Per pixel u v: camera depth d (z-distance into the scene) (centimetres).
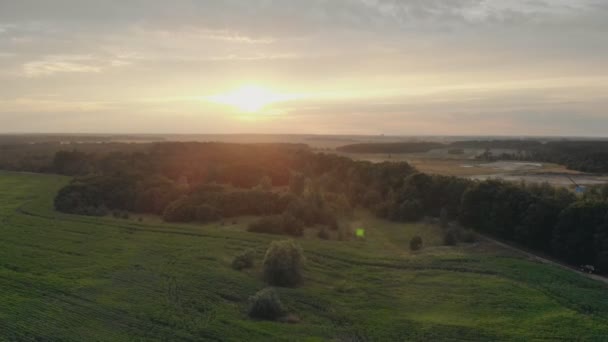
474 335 4462
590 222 6781
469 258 6744
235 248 7469
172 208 9638
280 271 5950
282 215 8969
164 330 4641
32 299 5331
